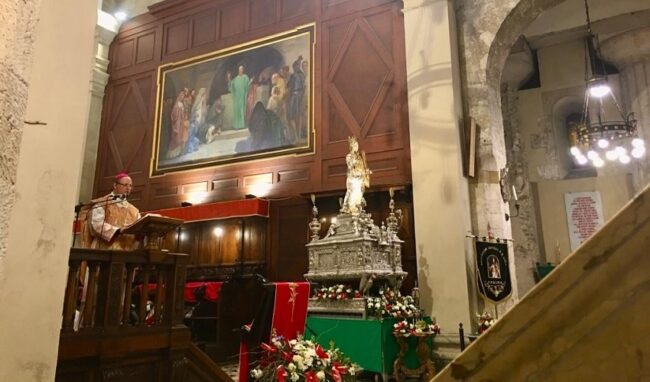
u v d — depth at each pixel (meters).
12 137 1.29
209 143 10.73
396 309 6.16
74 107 2.28
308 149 9.37
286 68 10.06
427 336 5.95
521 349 0.75
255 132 10.15
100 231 4.19
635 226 0.71
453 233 7.08
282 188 9.48
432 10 8.11
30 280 1.97
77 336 2.83
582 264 0.73
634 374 0.68
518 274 11.02
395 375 5.87
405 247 7.80
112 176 11.95
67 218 2.18
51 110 2.15
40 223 2.04
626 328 0.69
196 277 9.52
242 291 5.93
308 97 9.61
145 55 12.37
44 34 2.15
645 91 10.64
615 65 11.43
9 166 1.28
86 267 3.37
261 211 9.12
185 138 11.10
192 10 11.86
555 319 0.73
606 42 11.07
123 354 3.05
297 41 10.05
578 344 0.72
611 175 10.94
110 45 13.01
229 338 5.84
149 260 3.35
